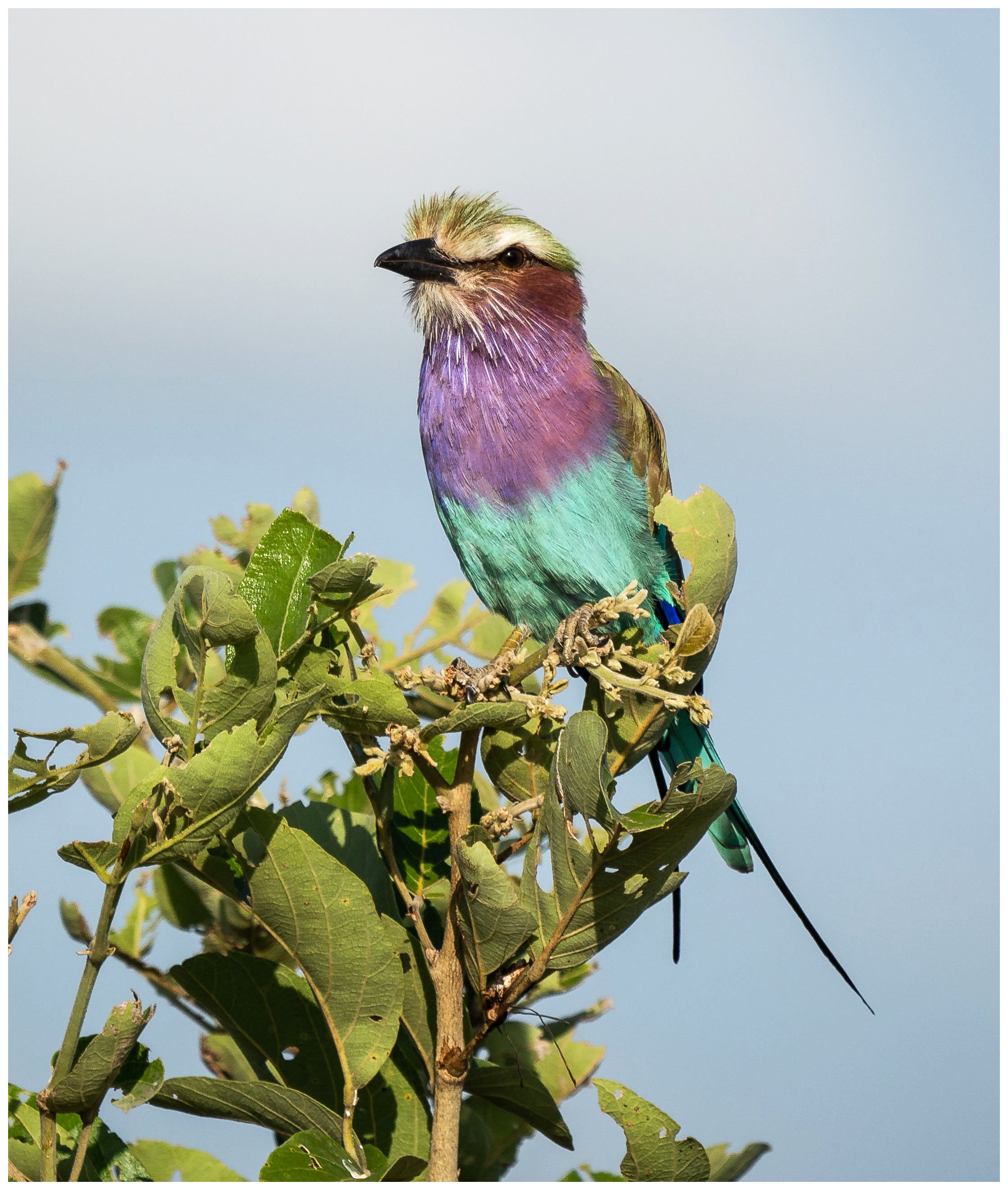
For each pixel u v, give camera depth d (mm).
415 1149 5805
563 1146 5914
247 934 7078
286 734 4977
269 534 5750
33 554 7242
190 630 5215
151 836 4930
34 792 5211
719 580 5965
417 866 6738
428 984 5848
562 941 5312
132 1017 4773
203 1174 5473
